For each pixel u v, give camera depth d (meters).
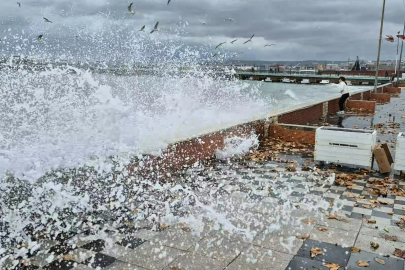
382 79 68.06
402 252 4.51
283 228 5.20
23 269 4.05
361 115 19.44
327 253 4.50
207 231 5.07
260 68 93.25
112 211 5.66
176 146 7.87
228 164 8.82
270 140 11.79
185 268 4.14
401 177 7.88
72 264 4.17
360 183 7.46
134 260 4.28
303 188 7.07
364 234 5.04
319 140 8.79
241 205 6.09
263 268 4.16
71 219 5.31
